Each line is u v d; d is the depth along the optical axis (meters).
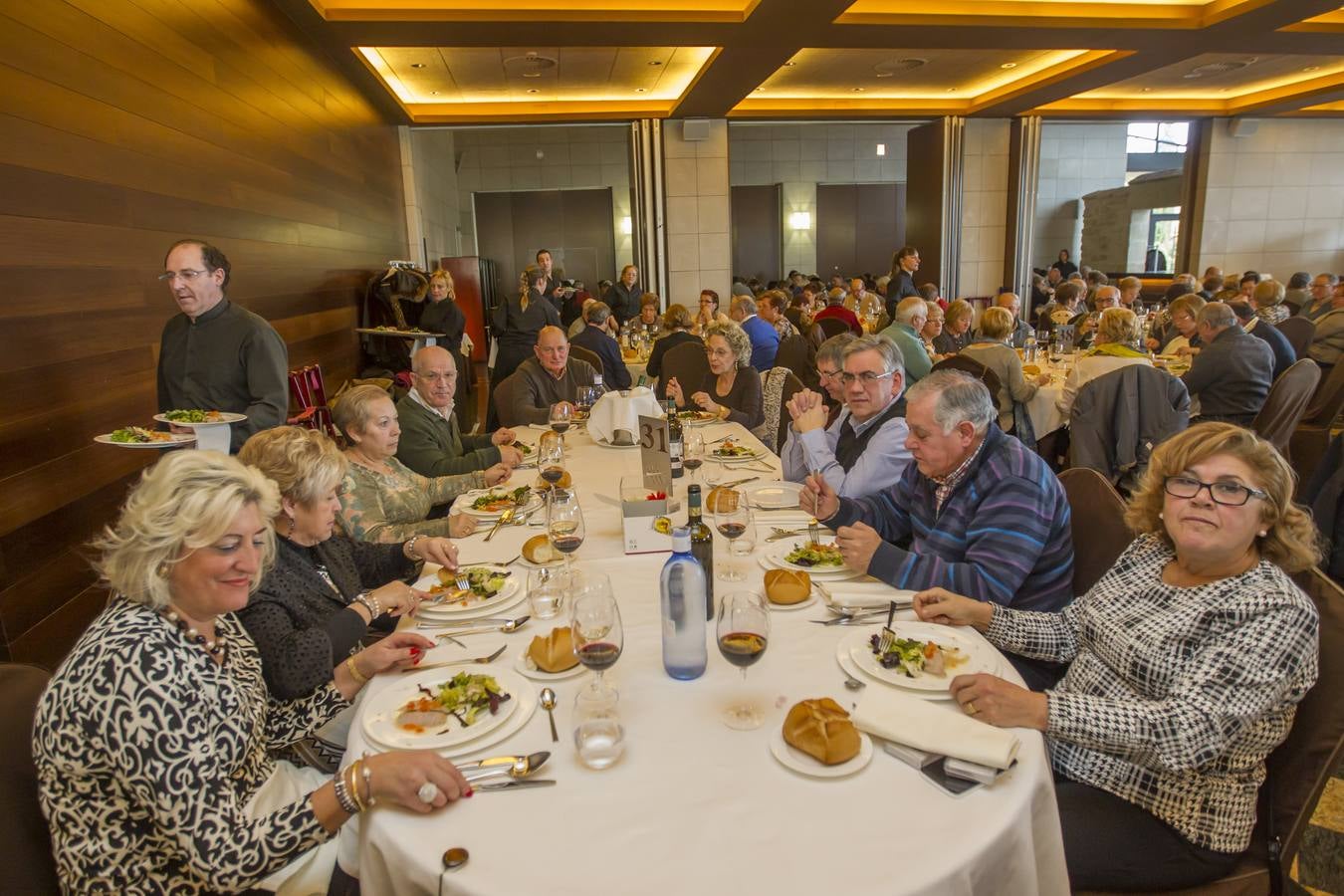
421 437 3.16
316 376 4.63
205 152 3.67
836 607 1.56
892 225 15.23
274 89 4.69
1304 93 8.89
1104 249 14.67
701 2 5.66
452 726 1.18
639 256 9.19
